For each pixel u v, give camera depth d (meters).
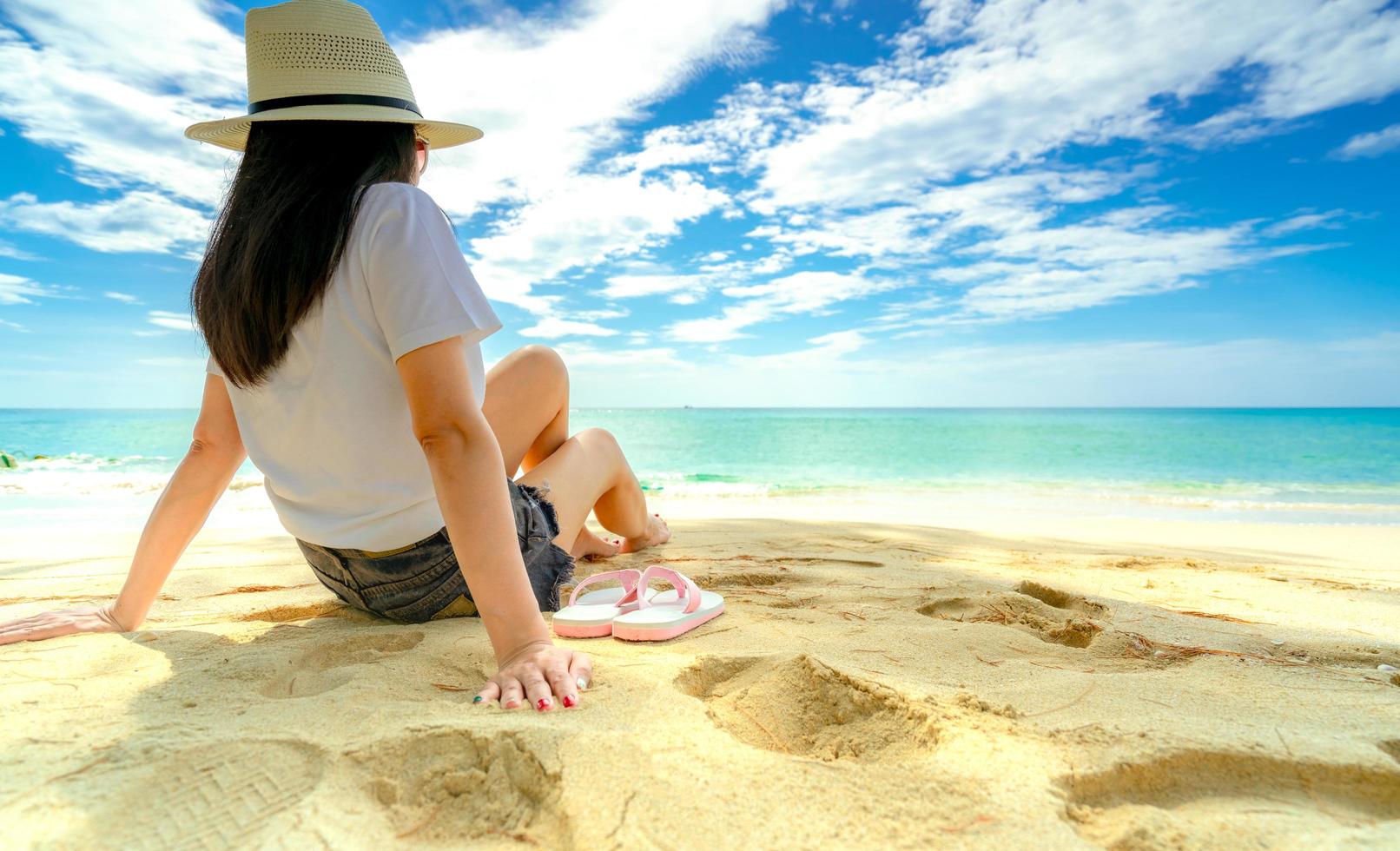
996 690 1.46
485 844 0.94
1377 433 28.62
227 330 1.52
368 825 0.96
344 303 1.49
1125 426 35.25
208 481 1.84
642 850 0.90
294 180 1.48
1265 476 14.67
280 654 1.66
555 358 2.35
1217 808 1.06
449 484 1.39
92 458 13.72
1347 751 1.14
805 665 1.54
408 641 1.82
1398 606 2.38
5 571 2.96
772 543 3.78
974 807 1.00
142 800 0.99
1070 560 3.41
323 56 1.50
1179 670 1.65
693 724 1.24
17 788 1.01
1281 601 2.46
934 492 10.37
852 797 1.02
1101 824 1.00
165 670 1.54
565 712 1.27
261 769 1.07
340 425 1.59
